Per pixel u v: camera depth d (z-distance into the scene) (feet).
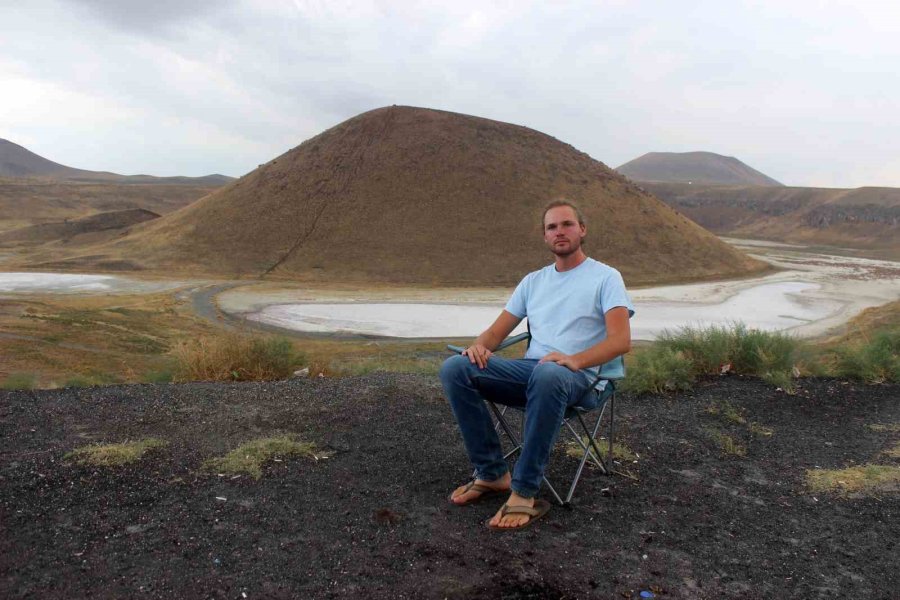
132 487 9.91
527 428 9.06
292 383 18.42
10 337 78.74
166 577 7.26
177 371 25.86
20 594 6.78
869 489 11.23
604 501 10.30
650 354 22.07
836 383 20.34
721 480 11.66
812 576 8.14
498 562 7.97
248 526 8.65
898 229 444.96
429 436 13.41
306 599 6.94
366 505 9.55
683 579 7.90
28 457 11.03
